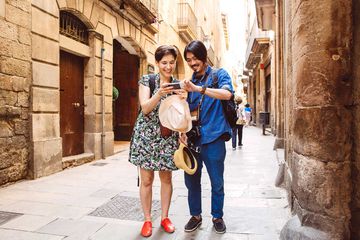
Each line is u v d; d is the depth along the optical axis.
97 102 7.93
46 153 5.83
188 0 18.08
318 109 2.44
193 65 3.15
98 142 7.92
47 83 5.97
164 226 3.24
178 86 2.87
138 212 3.81
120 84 11.90
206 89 2.91
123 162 7.45
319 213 2.44
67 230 3.24
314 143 2.47
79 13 7.14
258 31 17.55
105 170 6.42
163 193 3.31
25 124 5.47
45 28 5.96
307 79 2.53
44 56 5.91
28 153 5.52
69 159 6.69
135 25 10.47
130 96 11.84
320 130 2.43
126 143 11.03
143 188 3.18
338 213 2.39
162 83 3.09
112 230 3.25
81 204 4.11
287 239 2.68
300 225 2.61
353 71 2.40
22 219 3.54
